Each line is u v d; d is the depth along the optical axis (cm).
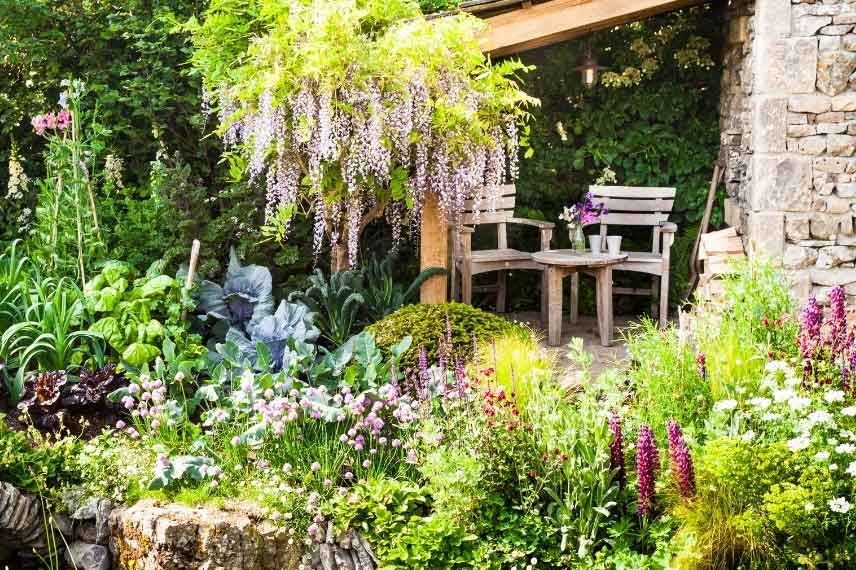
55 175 636
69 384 520
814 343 430
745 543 363
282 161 595
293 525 418
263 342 536
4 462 439
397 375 507
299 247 765
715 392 437
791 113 648
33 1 740
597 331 763
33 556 450
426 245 632
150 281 574
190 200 703
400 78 556
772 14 643
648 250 841
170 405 484
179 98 751
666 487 397
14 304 584
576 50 830
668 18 826
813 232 653
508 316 820
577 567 389
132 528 423
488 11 644
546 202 850
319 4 548
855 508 354
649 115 821
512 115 620
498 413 418
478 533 412
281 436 457
